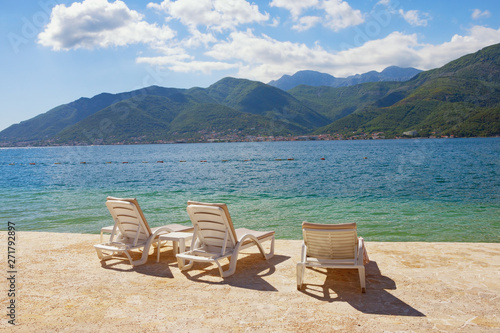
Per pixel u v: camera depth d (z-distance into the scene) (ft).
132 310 11.80
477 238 27.61
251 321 10.88
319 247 14.34
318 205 44.04
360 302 12.28
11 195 56.95
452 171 94.43
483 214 36.88
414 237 28.14
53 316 11.34
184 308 11.94
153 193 58.44
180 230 18.81
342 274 15.44
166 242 22.15
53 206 44.70
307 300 12.57
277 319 11.00
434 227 31.27
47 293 13.42
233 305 12.17
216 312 11.59
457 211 38.78
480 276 14.74
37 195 56.70
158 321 10.94
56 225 33.91
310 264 13.53
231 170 113.80
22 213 40.01
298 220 35.12
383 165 123.85
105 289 13.85
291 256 18.56
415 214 37.27
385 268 16.02
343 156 189.88
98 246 17.12
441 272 15.33
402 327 10.32
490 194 52.08
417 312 11.35
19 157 271.49
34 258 18.30
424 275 14.98
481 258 17.33
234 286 14.11
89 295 13.20
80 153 321.73
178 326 10.58
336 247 14.14
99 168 139.13
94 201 48.98
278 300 12.60
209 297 12.94
